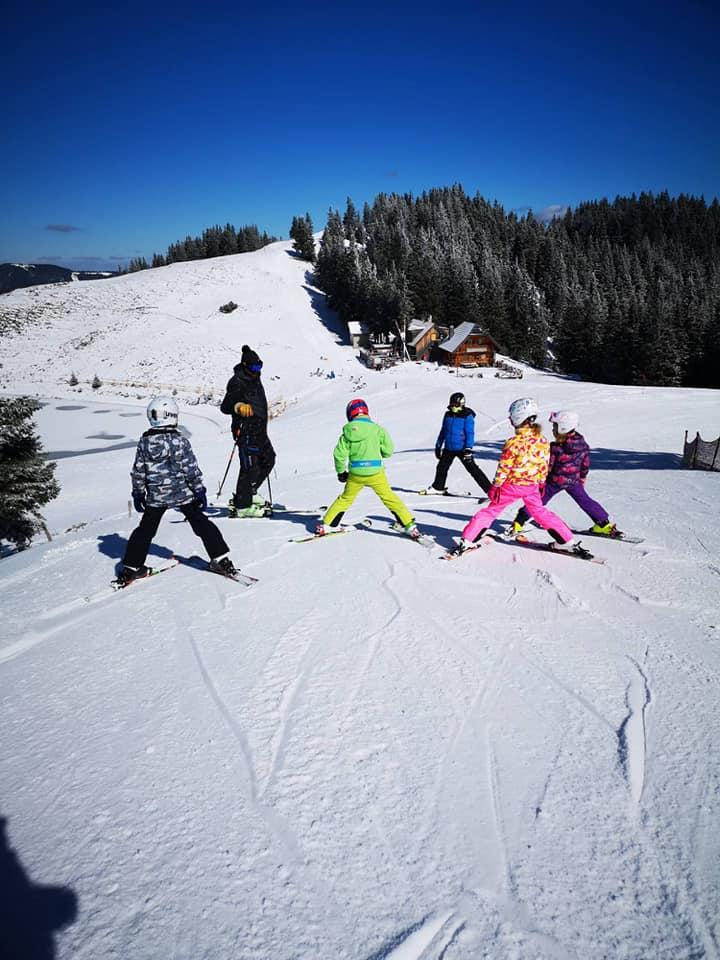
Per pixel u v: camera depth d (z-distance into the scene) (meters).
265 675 3.71
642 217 175.75
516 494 5.61
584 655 3.82
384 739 3.04
